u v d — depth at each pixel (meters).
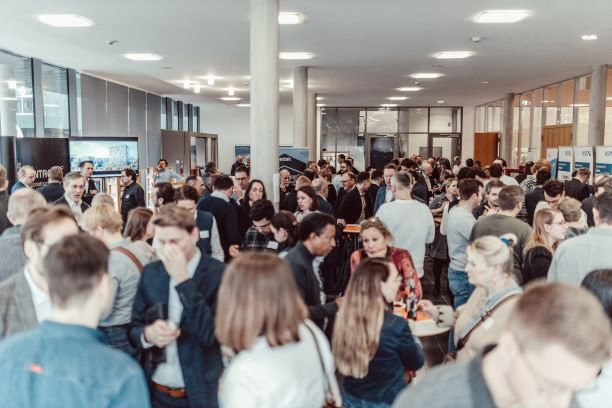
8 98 9.73
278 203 6.76
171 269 2.25
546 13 6.62
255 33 6.29
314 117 17.06
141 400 1.42
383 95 17.47
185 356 2.31
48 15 6.86
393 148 22.09
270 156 6.66
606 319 1.03
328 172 8.88
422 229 4.59
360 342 2.34
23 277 2.18
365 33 7.85
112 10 6.59
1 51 9.52
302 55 9.82
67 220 2.20
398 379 2.44
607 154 9.32
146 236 3.17
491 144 18.86
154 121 17.27
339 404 1.90
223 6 6.42
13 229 2.99
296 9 6.53
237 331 1.65
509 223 3.91
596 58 10.01
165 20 7.11
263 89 6.45
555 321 0.99
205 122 23.50
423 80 13.48
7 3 6.26
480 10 6.50
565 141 13.54
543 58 10.02
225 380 1.67
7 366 1.40
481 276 2.48
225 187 5.07
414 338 2.61
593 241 3.01
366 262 2.43
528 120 16.31
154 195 5.25
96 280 1.48
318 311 2.99
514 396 1.10
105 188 10.86
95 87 13.09
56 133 11.55
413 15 6.75
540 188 6.23
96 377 1.38
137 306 2.44
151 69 11.87
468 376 1.17
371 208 7.75
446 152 22.00
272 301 1.65
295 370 1.65
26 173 6.41
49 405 1.37
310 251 3.09
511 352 1.08
